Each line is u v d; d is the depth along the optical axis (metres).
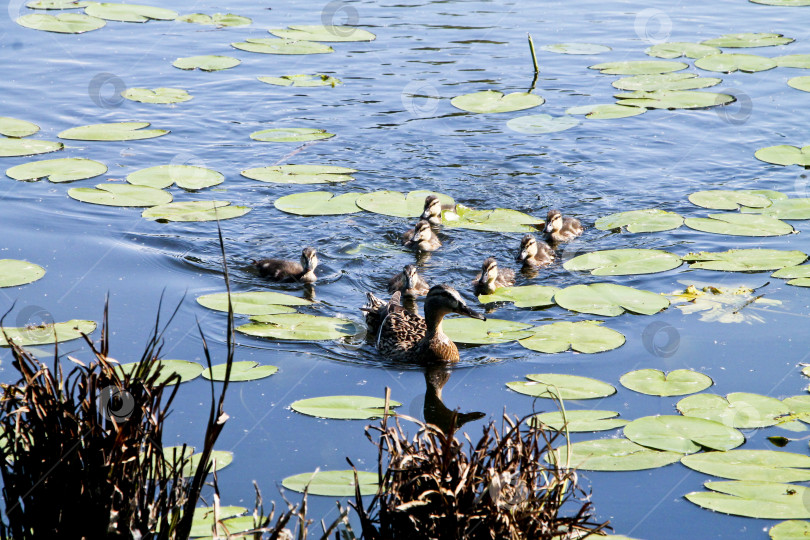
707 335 9.72
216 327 9.95
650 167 14.73
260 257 11.95
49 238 11.86
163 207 12.97
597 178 14.43
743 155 14.98
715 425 7.88
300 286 11.47
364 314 10.87
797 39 19.67
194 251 11.89
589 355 9.42
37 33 19.61
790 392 8.53
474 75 18.02
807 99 16.91
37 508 5.71
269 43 19.38
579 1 22.48
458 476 5.76
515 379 9.02
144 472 5.80
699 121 16.27
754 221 12.65
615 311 10.33
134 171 14.14
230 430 7.95
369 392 8.88
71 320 9.77
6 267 10.94
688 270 11.39
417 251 12.59
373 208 13.37
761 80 17.78
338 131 15.84
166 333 9.70
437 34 20.23
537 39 19.89
